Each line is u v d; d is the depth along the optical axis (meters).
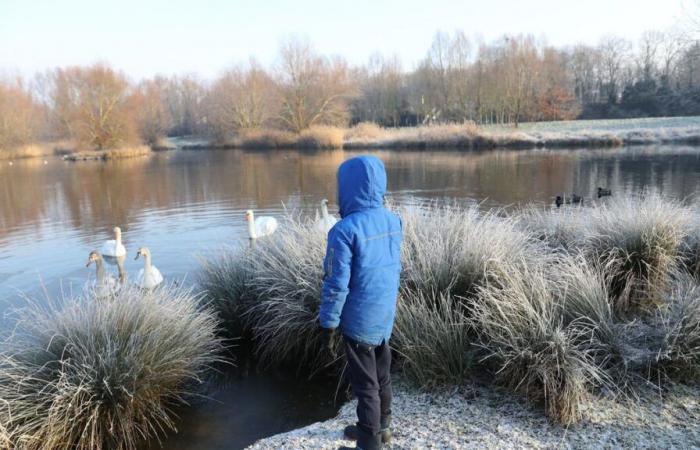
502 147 36.44
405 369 4.46
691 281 4.97
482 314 4.30
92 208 17.25
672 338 4.04
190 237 12.00
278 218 14.19
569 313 4.29
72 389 4.05
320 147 44.91
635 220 5.87
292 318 5.31
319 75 53.47
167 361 4.60
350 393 4.72
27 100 56.03
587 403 3.68
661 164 23.52
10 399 4.05
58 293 8.35
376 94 70.00
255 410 4.63
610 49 73.56
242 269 6.47
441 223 6.16
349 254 3.02
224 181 23.52
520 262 5.22
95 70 47.88
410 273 5.18
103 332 4.46
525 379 3.92
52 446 3.97
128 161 40.25
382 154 34.47
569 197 15.34
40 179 27.72
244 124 56.72
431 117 54.81
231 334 6.14
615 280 5.45
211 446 4.11
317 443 3.57
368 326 3.12
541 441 3.33
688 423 3.39
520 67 53.06
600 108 68.62
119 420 4.20
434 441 3.39
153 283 7.82
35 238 12.82
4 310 7.50
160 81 82.94
